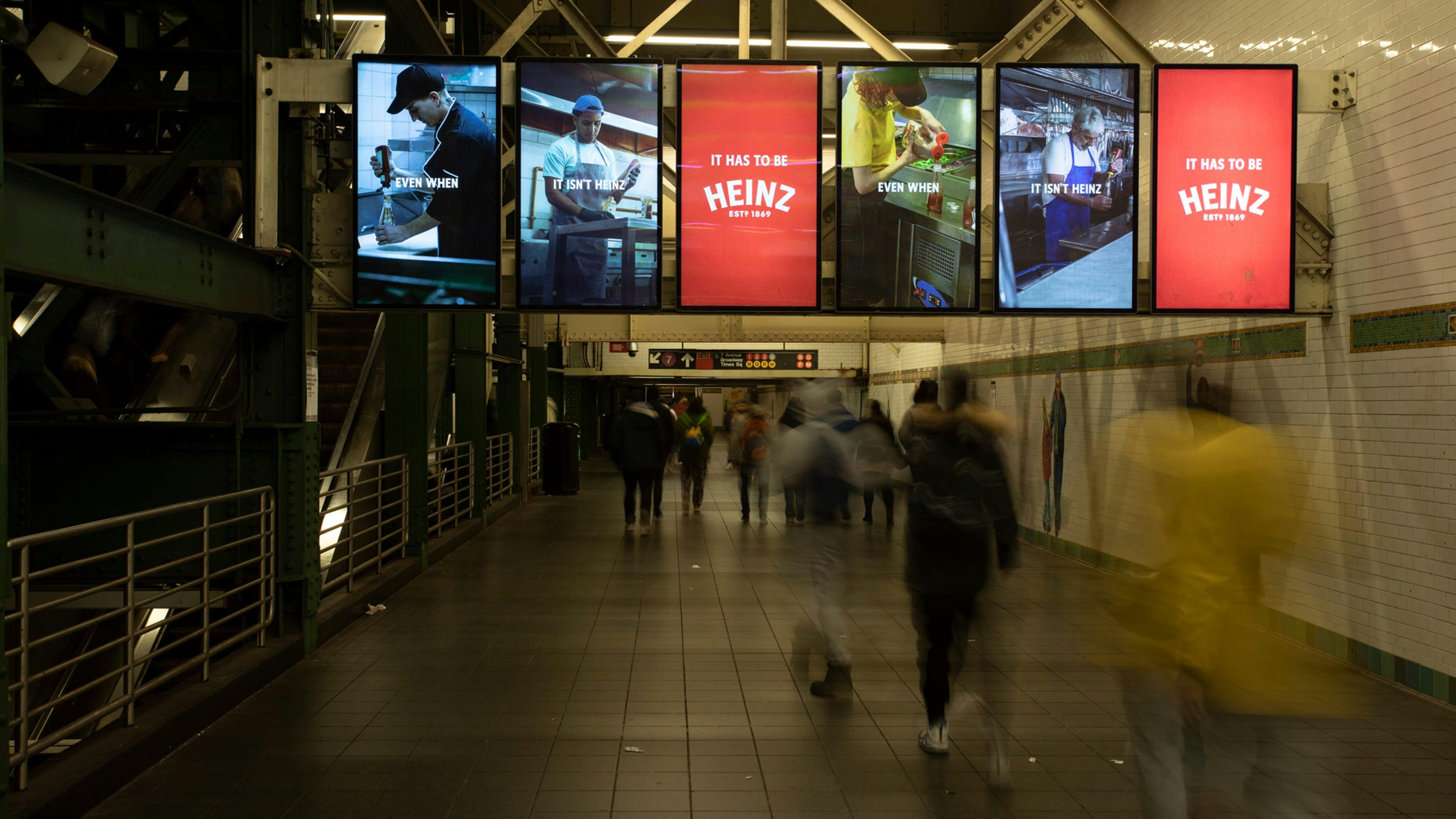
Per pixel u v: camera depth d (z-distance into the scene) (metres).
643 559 10.80
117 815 3.99
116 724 4.64
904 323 16.77
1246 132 6.72
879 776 4.47
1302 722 3.18
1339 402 6.68
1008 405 13.40
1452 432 5.64
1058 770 4.54
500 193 6.79
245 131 6.62
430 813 4.05
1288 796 3.15
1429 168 5.85
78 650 7.70
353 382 11.38
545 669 6.27
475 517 13.30
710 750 4.80
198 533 5.98
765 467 14.05
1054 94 6.84
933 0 11.73
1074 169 6.84
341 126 9.60
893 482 12.59
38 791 3.79
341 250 6.81
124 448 6.30
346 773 4.48
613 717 5.31
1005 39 7.12
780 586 9.15
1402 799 4.23
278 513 6.44
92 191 4.14
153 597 4.82
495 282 6.78
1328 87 6.66
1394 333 6.15
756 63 6.87
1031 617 7.79
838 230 6.89
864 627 7.41
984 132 7.33
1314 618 6.93
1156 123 6.73
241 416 6.46
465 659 6.50
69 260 4.05
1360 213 6.51
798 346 23.80
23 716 3.76
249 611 6.45
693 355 23.72
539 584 9.25
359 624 7.54
